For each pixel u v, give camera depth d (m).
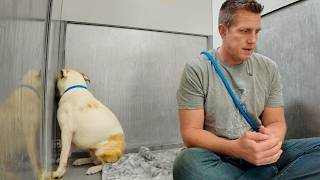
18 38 0.50
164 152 1.60
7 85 0.44
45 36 0.89
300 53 1.39
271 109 0.96
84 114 1.28
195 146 0.84
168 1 1.82
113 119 1.37
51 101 1.16
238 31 0.84
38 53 0.75
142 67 1.75
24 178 0.59
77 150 1.52
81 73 1.49
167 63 1.82
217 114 0.89
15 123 0.50
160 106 1.79
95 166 1.32
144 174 1.20
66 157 1.23
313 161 0.74
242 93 0.90
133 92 1.73
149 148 1.74
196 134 0.84
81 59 1.62
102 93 1.66
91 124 1.28
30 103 0.65
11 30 0.45
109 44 1.68
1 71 0.40
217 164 0.75
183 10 1.86
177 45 1.85
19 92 0.53
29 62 0.62
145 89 1.76
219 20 0.93
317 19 1.29
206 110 0.91
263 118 0.98
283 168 0.80
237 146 0.74
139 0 1.75
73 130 1.26
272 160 0.70
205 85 0.90
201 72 0.90
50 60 1.04
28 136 0.63
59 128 1.35
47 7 0.90
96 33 1.65
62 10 1.57
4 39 0.41
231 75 0.91
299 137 1.42
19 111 0.53
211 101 0.90
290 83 1.47
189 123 0.88
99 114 1.31
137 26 1.74
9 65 0.44
